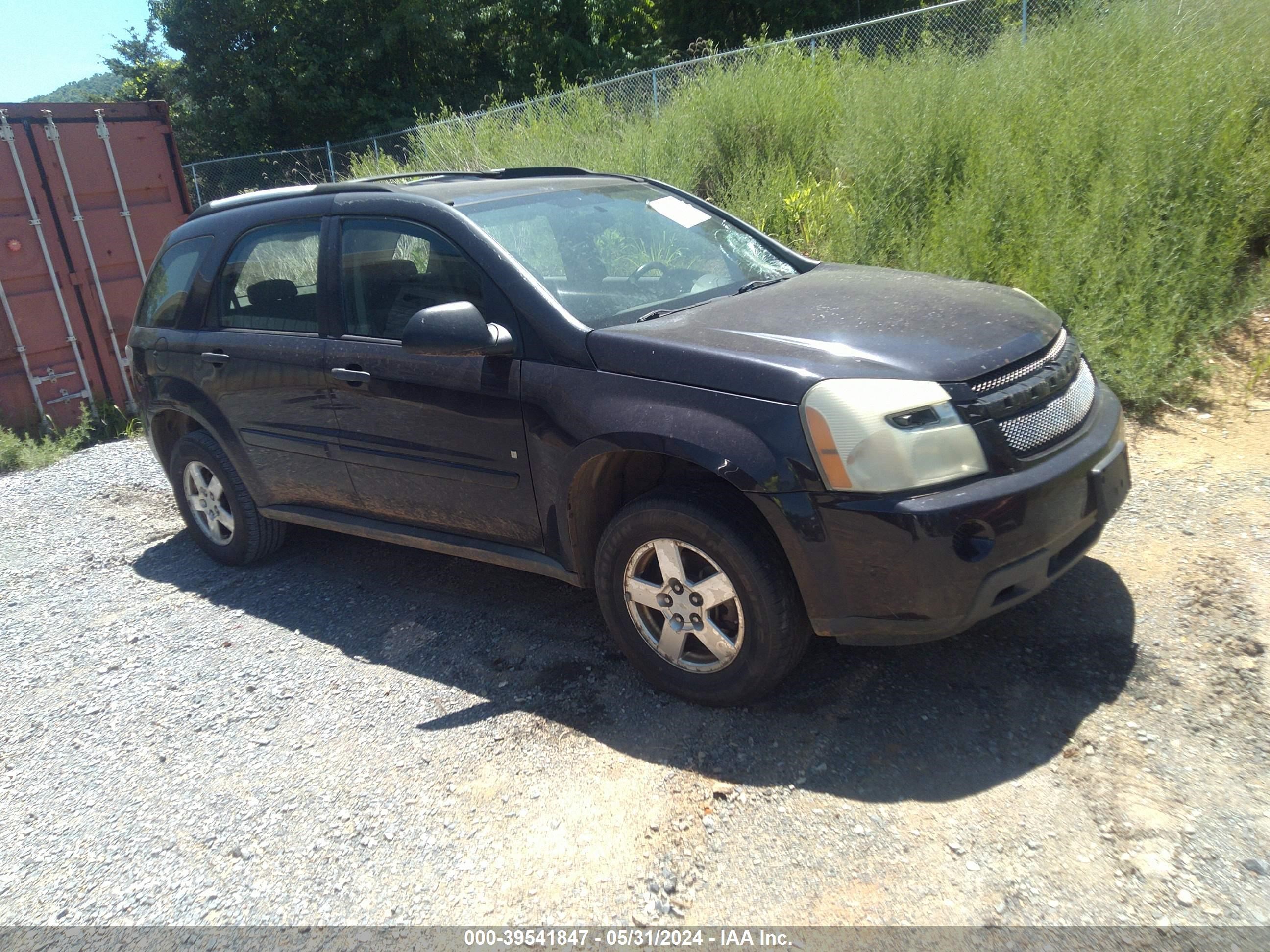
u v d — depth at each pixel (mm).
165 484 6695
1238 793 2654
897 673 3389
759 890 2531
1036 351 3164
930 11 9820
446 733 3371
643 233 4168
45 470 7379
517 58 23781
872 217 6918
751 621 3080
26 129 7922
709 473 3277
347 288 4098
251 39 23734
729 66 10289
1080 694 3150
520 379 3463
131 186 8617
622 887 2596
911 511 2750
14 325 7934
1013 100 7645
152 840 3018
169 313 4965
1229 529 4043
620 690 3502
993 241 6223
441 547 4008
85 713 3820
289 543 5344
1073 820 2633
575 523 3465
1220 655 3244
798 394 2895
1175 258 5680
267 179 18062
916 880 2502
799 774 2941
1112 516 3205
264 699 3736
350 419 4066
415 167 12078
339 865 2805
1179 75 6734
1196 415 5141
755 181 8305
